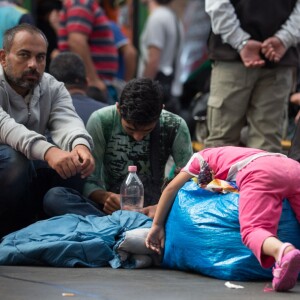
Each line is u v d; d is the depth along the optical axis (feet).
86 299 37.45
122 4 98.73
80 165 48.39
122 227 47.11
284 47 57.57
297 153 49.52
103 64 75.82
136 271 45.14
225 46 58.08
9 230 51.39
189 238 44.19
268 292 39.91
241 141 63.87
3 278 41.98
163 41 91.40
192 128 73.20
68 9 74.13
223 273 42.88
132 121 48.44
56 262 45.32
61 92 53.16
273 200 41.47
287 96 59.36
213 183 43.86
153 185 51.67
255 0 57.26
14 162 49.37
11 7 69.36
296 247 43.11
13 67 50.19
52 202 50.06
